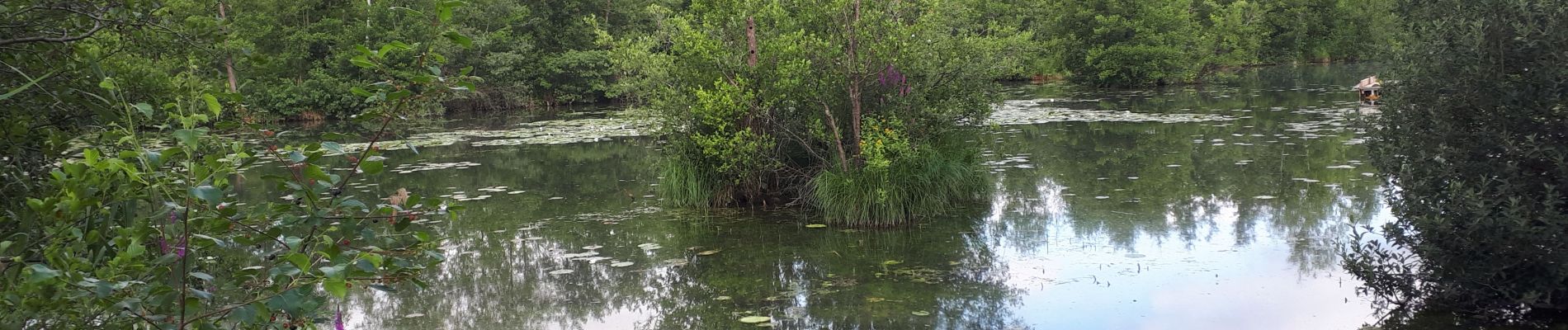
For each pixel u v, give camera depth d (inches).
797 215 358.9
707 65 375.2
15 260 79.8
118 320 92.5
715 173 386.6
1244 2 1648.6
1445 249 201.3
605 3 1382.9
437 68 95.5
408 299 256.4
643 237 331.9
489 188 468.4
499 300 253.0
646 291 257.8
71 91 107.6
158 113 120.3
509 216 384.2
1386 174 212.7
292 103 1042.1
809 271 272.8
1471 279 196.7
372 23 1075.9
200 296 89.2
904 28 346.6
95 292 81.5
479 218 381.7
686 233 336.2
